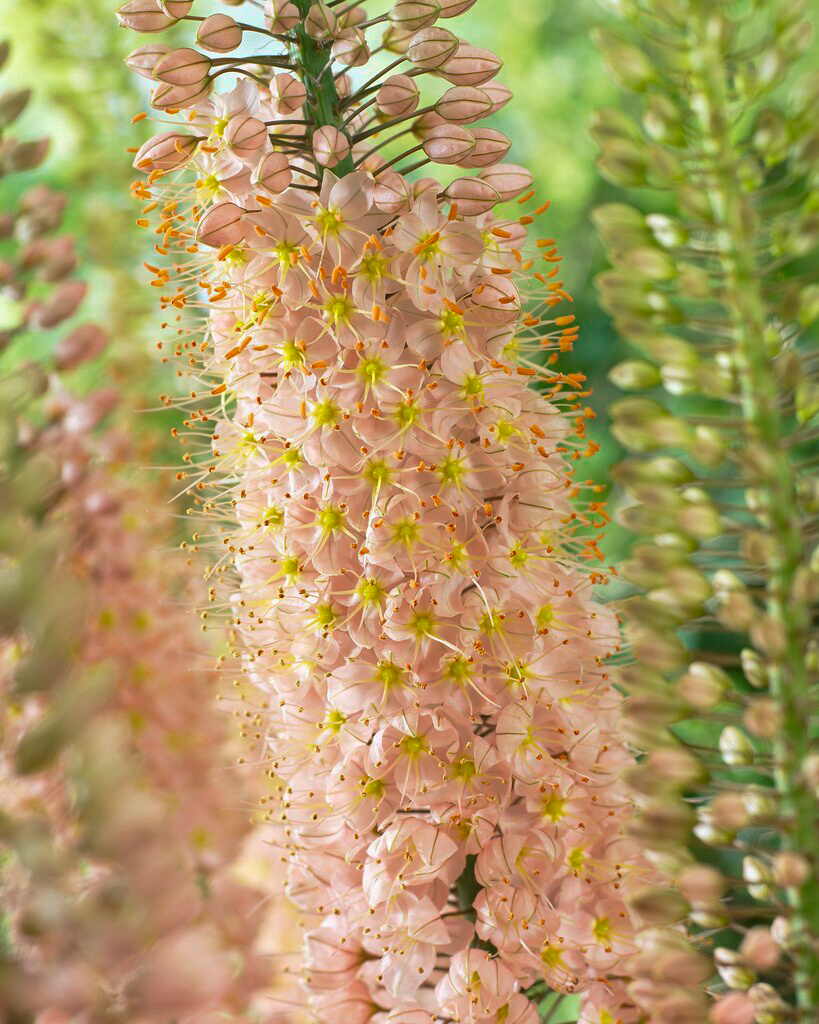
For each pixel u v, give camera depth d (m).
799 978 0.59
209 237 0.62
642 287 0.59
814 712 0.59
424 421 0.63
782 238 0.58
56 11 0.83
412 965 0.63
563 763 0.64
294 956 0.71
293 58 0.65
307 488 0.63
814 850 0.58
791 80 1.12
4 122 0.64
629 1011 0.64
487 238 0.65
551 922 0.63
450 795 0.63
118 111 0.83
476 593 0.63
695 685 0.59
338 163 0.64
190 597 0.74
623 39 0.59
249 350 0.64
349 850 0.65
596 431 1.17
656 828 0.58
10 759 0.59
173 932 0.57
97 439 0.71
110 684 0.57
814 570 0.58
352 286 0.62
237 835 0.71
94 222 0.78
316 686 0.64
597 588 0.73
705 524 0.58
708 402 1.08
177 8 0.64
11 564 0.58
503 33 1.38
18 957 0.57
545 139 1.35
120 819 0.56
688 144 0.59
